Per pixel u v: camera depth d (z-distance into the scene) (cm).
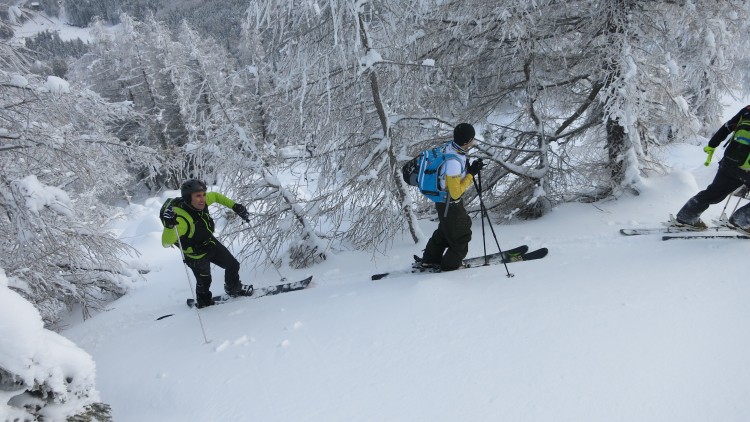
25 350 238
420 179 467
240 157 697
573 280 416
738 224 461
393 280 511
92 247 702
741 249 423
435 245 509
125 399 363
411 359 335
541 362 308
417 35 679
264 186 708
